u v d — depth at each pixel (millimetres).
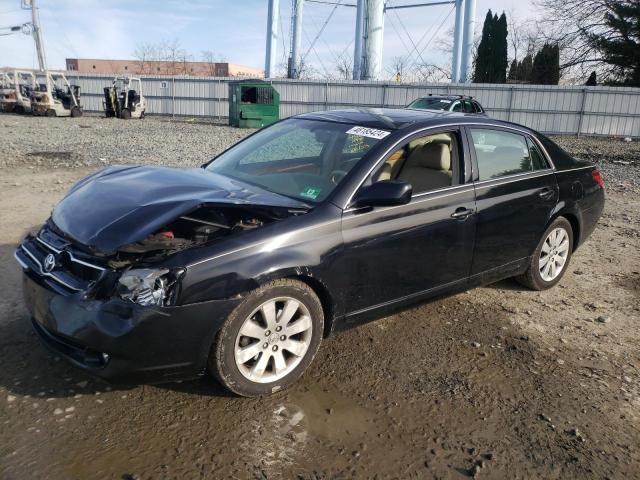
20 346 3664
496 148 4641
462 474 2809
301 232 3318
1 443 2768
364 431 3080
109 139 17281
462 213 4148
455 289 4352
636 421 3342
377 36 35844
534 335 4402
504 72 40188
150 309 2816
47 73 28172
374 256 3652
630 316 4891
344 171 3777
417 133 4047
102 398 3191
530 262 5047
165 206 3221
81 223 3225
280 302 3303
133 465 2688
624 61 32781
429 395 3473
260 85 25422
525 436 3135
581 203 5379
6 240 5816
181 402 3211
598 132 27484
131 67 75812
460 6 36375
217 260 2998
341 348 3988
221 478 2643
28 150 13422
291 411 3205
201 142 17453
